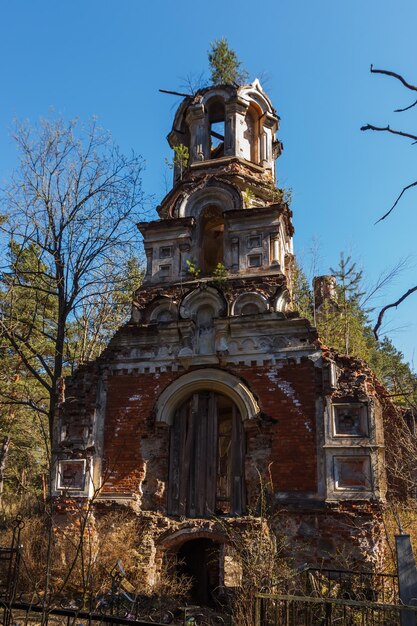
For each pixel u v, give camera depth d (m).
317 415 14.26
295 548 13.30
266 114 20.08
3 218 19.70
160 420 15.17
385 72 4.12
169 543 14.10
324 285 28.00
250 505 14.09
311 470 13.88
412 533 13.70
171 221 17.77
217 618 12.05
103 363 16.28
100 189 20.53
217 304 15.95
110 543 13.95
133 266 22.88
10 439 30.33
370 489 13.32
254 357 15.15
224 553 13.58
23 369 28.36
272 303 15.72
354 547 12.97
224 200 17.94
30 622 10.22
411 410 17.89
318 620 10.49
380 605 8.21
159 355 15.91
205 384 15.30
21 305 23.52
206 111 19.86
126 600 11.60
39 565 13.40
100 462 15.40
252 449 14.49
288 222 18.34
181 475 14.90
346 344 23.55
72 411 16.02
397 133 4.11
